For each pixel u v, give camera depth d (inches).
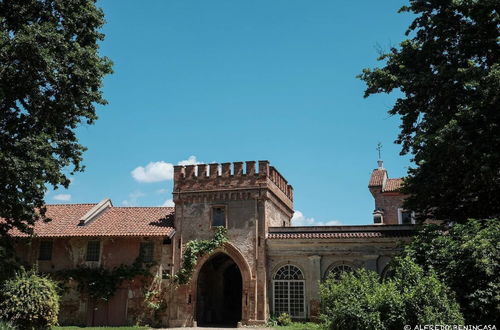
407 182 961.5
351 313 619.2
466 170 834.2
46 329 969.5
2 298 947.3
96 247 1352.1
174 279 1318.9
